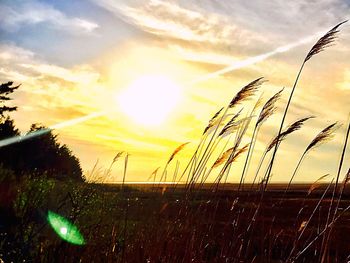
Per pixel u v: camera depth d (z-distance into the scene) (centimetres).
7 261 420
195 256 427
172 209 479
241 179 481
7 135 3753
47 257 411
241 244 418
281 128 439
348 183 360
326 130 399
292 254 377
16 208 601
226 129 511
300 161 431
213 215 451
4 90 3988
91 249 433
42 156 3462
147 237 458
